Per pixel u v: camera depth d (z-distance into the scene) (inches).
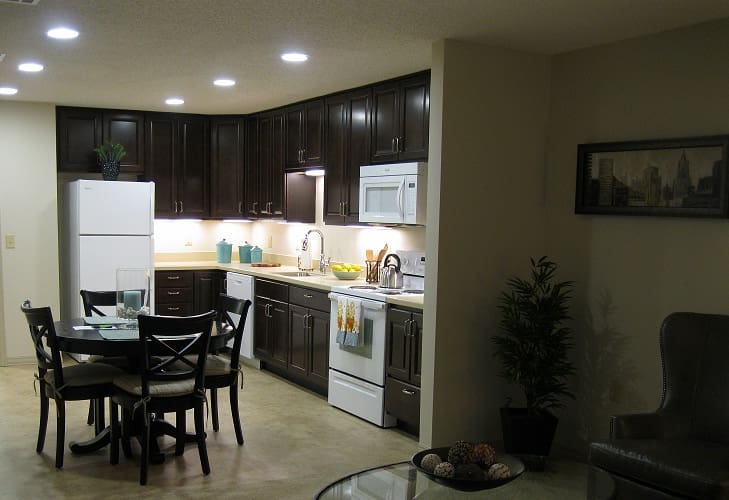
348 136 221.5
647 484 115.6
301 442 175.9
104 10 140.9
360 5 136.2
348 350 200.8
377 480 117.5
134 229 258.5
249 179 284.2
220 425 189.2
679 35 150.3
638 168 157.8
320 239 265.7
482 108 169.3
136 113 275.0
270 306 245.9
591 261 170.2
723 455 115.9
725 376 128.1
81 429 182.2
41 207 260.5
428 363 167.9
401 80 197.5
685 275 149.9
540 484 116.3
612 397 165.5
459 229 167.8
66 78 211.0
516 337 162.7
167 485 146.8
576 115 173.5
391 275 207.8
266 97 240.4
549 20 145.9
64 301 279.1
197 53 176.9
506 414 164.1
